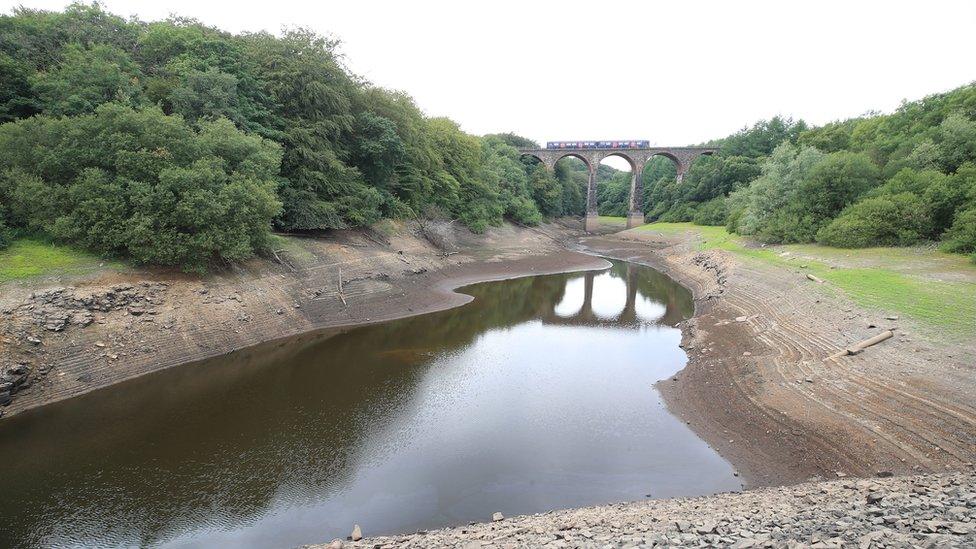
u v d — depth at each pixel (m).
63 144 22.59
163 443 15.16
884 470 12.16
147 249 23.17
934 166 39.44
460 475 13.69
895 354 16.95
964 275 24.86
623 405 18.31
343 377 20.95
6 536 11.02
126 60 29.20
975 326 17.41
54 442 15.02
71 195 22.20
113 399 18.19
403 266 40.00
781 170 47.94
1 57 25.45
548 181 90.25
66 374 18.42
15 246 21.69
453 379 20.97
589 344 26.44
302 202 35.59
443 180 56.72
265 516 11.92
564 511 11.34
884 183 40.97
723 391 18.62
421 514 11.96
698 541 7.39
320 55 39.97
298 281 30.42
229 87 31.50
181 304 23.66
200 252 24.91
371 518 11.82
